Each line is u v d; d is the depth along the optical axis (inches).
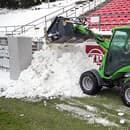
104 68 357.1
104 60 358.6
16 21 1162.0
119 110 311.3
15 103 348.2
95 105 330.6
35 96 370.0
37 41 543.5
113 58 347.3
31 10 1380.4
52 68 416.2
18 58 437.1
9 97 374.9
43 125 272.1
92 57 440.8
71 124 273.9
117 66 341.7
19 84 404.5
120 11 779.4
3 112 313.9
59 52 434.6
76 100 351.6
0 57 534.6
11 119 290.2
